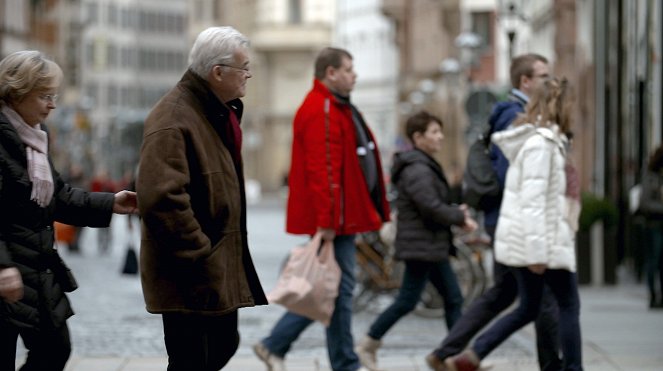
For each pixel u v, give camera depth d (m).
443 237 22.78
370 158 20.80
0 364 14.45
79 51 170.62
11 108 14.23
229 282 14.49
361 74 192.62
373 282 32.62
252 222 106.12
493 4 114.75
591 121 58.75
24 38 121.50
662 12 45.00
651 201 33.25
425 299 31.62
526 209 18.59
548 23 77.62
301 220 20.69
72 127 151.38
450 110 97.88
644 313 32.59
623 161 49.94
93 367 23.34
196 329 14.47
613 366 23.05
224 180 14.43
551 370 19.58
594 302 35.69
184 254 13.99
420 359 24.33
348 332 20.72
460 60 84.38
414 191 22.53
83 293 40.56
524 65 20.80
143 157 14.07
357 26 192.75
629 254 47.44
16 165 14.16
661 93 45.03
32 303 14.25
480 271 32.50
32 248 14.27
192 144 14.20
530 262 18.56
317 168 20.23
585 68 61.38
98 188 74.81
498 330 20.09
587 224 40.62
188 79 14.45
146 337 28.62
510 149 18.78
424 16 117.12
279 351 21.41
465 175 20.78
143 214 14.00
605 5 55.97
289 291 20.39
